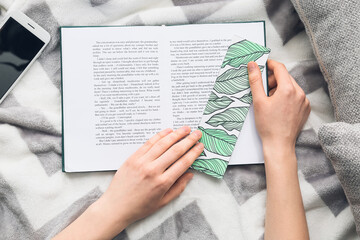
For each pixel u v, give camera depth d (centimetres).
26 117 61
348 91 54
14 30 62
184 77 61
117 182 57
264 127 58
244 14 63
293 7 62
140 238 61
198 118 61
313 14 56
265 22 63
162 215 61
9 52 62
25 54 62
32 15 62
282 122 57
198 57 61
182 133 59
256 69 59
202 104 61
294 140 59
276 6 63
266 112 57
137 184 56
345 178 49
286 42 63
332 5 54
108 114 61
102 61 60
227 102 61
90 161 60
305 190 62
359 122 53
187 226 61
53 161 62
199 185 62
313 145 62
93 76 60
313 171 62
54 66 62
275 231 55
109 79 61
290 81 58
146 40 61
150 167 56
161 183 56
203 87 61
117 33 61
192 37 61
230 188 62
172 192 59
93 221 56
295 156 58
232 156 60
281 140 57
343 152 48
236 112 60
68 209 61
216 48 61
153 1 63
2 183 61
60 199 61
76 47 60
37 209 61
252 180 62
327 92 63
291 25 63
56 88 62
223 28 61
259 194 62
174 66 61
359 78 52
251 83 59
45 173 62
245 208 62
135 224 61
